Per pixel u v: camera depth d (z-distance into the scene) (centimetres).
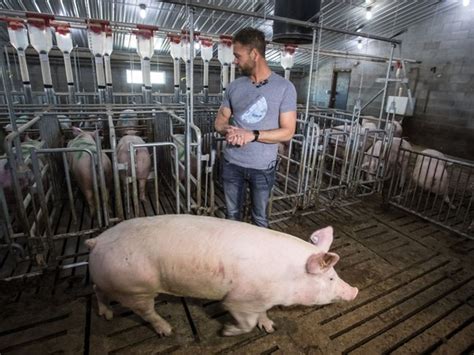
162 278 142
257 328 177
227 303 146
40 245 215
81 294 195
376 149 409
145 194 354
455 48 676
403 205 357
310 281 143
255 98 183
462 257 261
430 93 737
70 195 236
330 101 1042
